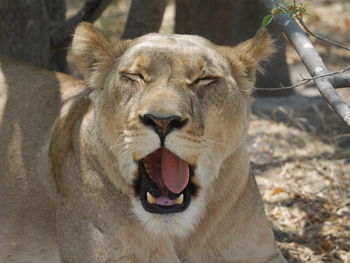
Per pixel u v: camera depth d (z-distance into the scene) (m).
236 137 6.89
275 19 6.97
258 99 14.85
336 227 9.72
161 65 6.56
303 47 6.59
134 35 10.95
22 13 10.55
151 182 6.74
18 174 8.06
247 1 14.09
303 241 9.52
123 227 7.04
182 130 6.21
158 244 7.09
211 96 6.62
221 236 7.28
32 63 10.78
